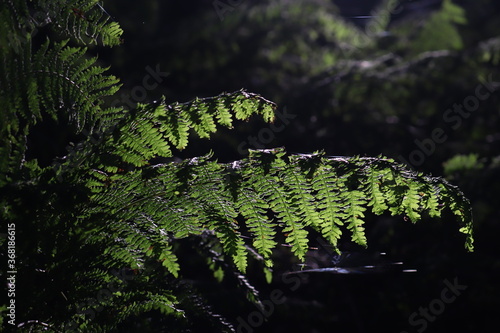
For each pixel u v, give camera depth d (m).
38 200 1.02
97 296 1.26
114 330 1.24
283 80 4.92
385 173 1.20
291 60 5.28
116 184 1.26
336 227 1.23
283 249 3.21
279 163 1.21
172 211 1.24
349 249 2.65
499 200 3.35
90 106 1.27
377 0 6.86
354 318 3.75
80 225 1.19
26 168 1.14
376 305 3.83
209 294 2.05
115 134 1.24
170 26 5.29
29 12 1.15
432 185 1.20
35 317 1.16
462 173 3.50
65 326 1.21
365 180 1.21
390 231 3.63
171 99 4.16
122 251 1.25
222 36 5.16
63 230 1.17
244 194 1.23
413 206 1.21
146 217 1.25
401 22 6.06
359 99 4.56
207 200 1.24
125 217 1.25
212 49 4.91
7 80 1.15
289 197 1.23
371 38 5.61
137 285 1.24
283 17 5.41
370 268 2.38
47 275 1.16
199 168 1.22
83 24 1.20
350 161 1.23
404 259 3.69
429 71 4.50
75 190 1.05
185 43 4.80
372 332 3.71
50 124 2.68
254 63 5.09
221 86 4.75
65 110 1.27
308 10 5.52
